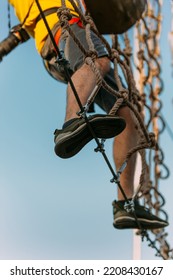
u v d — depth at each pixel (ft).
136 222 28.71
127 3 20.98
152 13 35.06
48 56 27.40
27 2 27.71
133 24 21.61
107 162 25.31
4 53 28.58
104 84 23.31
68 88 24.99
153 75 34.53
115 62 24.67
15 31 28.48
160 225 29.04
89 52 23.06
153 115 34.24
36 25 27.61
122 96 24.13
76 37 23.41
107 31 21.63
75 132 23.81
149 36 34.09
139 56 32.99
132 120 27.61
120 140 27.68
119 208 28.48
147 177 31.63
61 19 23.22
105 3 20.83
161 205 33.60
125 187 28.17
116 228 29.17
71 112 24.52
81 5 23.80
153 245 30.76
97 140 24.34
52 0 27.40
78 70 25.09
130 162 28.04
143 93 33.96
